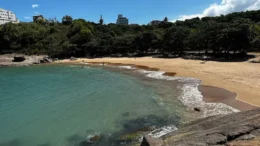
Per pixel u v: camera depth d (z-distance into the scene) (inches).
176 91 1178.0
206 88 1209.4
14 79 1765.5
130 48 3442.4
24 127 794.2
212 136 439.5
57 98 1146.7
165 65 2164.1
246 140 413.1
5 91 1334.9
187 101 991.6
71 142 671.8
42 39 4156.0
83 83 1519.4
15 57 2992.1
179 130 596.7
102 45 3558.1
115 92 1231.5
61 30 4690.0
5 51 3722.9
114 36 4094.5
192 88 1226.0
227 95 1049.5
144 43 3299.7
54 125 800.9
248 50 2645.2
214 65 1931.6
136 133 698.8
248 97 997.2
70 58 3344.0
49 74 1993.1
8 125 815.1
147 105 970.1
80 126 780.6
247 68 1669.5
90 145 644.7
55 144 667.4
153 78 1582.2
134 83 1445.6
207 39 2645.2
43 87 1421.0
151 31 3398.1
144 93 1174.3
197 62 2199.8
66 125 796.0
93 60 3006.9
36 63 2979.8
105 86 1398.9
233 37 2303.2
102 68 2292.1
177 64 2161.7
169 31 3090.6
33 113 932.6
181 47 3006.9
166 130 706.2
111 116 861.2
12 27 3969.0
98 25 5506.9
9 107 1021.2
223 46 2404.0
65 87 1402.6
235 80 1318.9
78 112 922.1
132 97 1110.4
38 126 797.9
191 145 413.7
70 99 1120.2
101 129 748.0
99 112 912.3
